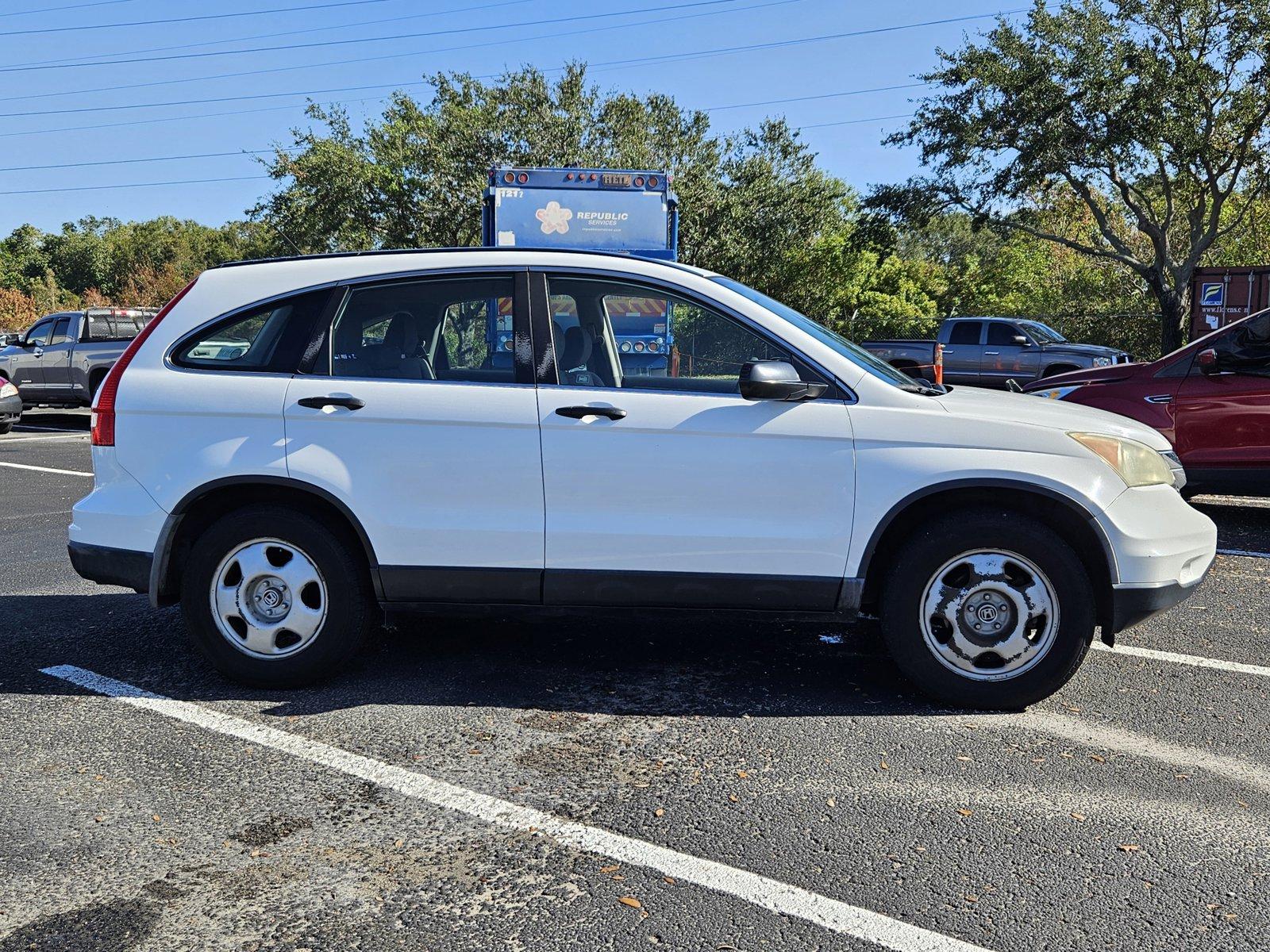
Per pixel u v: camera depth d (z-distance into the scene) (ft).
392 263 14.32
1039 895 9.25
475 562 13.84
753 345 13.88
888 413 13.48
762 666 15.58
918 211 97.25
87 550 14.30
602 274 14.07
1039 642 13.50
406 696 14.28
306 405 13.87
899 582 13.62
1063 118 87.66
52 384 60.59
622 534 13.61
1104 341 98.68
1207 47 84.89
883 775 11.77
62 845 10.18
